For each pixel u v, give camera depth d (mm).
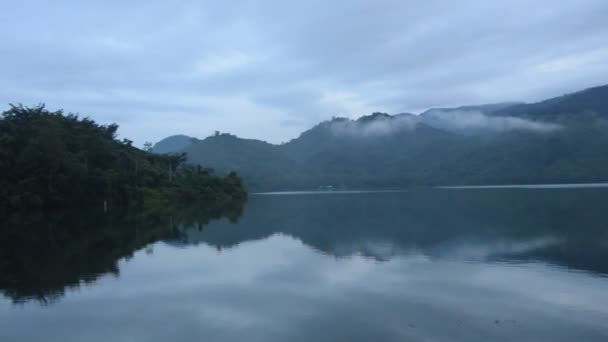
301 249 29312
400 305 16375
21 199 58500
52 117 74312
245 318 15328
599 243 28312
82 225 45594
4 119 66688
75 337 13945
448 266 22938
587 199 66875
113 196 70875
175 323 14945
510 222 40562
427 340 13047
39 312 16422
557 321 14406
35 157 60906
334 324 14531
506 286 18781
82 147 72375
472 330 13727
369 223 43719
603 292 17625
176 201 84188
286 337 13484
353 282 20000
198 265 24562
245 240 34094
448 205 65562
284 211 63031
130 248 30703
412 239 32094
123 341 13523
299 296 17891
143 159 95750
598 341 12711
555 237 31031
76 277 21859
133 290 19297
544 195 82312
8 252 29312
